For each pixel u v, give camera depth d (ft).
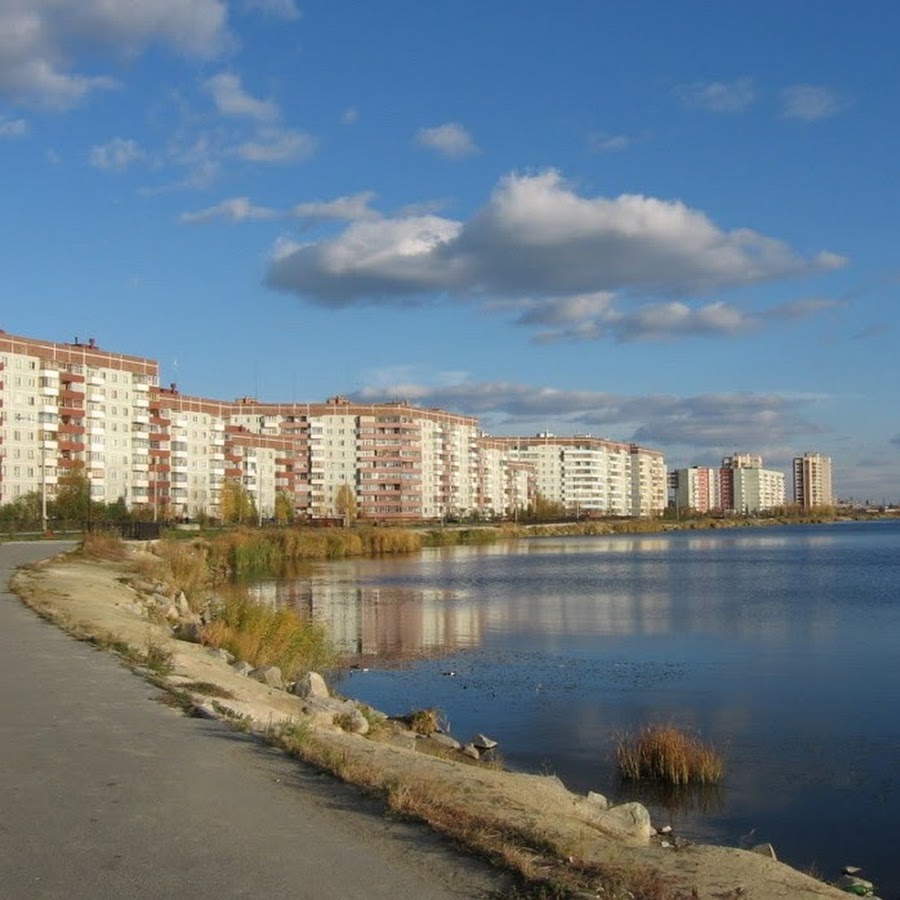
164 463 506.48
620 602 200.64
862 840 56.95
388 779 39.14
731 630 155.02
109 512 413.39
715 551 440.04
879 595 214.69
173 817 33.50
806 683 107.76
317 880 27.78
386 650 134.41
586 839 34.01
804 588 234.79
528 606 192.44
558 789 49.75
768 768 72.38
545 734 83.87
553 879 28.30
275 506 568.00
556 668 118.52
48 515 388.16
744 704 96.43
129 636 87.35
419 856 30.14
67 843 30.55
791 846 56.03
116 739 45.68
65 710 52.42
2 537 302.66
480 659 125.90
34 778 38.42
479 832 32.42
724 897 29.07
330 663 112.37
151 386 499.92
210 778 38.91
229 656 91.61
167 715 51.70
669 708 94.63
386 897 26.66
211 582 229.25
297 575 277.23
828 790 66.74
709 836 57.36
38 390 433.48
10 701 54.80
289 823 33.19
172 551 250.57
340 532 411.54
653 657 127.34
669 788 67.21
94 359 464.65
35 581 138.92
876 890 49.29
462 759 71.82
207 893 26.48
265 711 59.52
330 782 38.88
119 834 31.53
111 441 473.67
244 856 29.68
